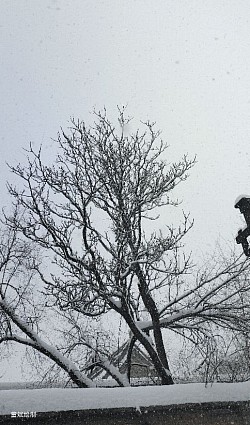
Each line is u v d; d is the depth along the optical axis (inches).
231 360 563.2
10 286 588.4
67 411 395.5
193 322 611.8
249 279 597.3
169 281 602.9
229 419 424.5
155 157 604.1
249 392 440.8
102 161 571.5
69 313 608.7
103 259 506.3
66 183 543.2
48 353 551.5
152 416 414.6
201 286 595.2
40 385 609.9
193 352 602.9
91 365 576.4
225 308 576.1
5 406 390.3
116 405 408.5
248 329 552.1
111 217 556.1
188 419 419.5
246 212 473.4
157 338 576.4
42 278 517.0
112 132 597.3
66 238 510.6
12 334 561.6
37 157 550.9
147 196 578.9
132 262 518.9
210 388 439.2
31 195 530.6
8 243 611.8
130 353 598.5
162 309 597.6
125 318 536.4
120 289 511.2
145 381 714.8
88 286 506.0
